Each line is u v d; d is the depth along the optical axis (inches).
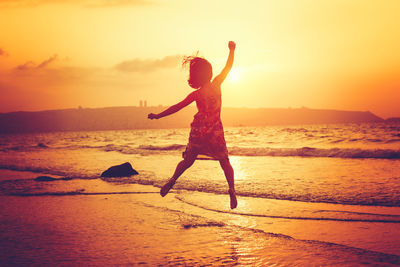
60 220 213.5
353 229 191.3
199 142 140.6
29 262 139.8
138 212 235.6
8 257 146.2
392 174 415.5
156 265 135.6
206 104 138.2
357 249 154.5
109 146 1387.8
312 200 272.7
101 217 221.0
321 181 368.8
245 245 162.2
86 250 155.3
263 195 296.7
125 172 446.0
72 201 277.6
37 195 308.0
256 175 428.8
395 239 171.2
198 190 325.1
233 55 141.6
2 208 251.6
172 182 140.6
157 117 134.0
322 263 136.9
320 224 203.5
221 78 140.9
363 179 377.7
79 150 1170.0
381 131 2222.0
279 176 415.8
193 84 139.3
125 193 315.3
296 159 673.0
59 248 158.4
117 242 167.5
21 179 416.2
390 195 283.6
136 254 149.5
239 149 892.6
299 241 168.6
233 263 137.8
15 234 182.7
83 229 192.2
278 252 151.4
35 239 173.5
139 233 183.8
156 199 284.5
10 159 802.8
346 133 2076.8
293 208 246.1
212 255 147.9
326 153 749.3
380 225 198.4
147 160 690.8
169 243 165.9
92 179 416.8
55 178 414.6
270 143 1317.7
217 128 139.9
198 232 185.5
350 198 276.4
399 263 136.2
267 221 211.9
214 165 538.9
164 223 205.5
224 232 185.6
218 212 237.1
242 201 274.1
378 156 673.6
